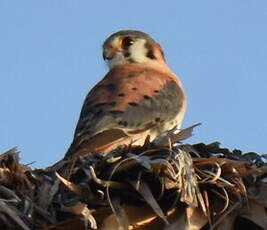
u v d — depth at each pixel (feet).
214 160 36.99
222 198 37.01
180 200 36.01
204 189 36.99
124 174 36.45
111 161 36.76
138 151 37.40
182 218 36.52
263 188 37.27
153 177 36.37
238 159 38.81
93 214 35.94
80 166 37.55
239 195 36.88
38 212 35.65
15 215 35.01
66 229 35.65
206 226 37.06
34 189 36.99
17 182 37.17
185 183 36.04
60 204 36.09
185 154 36.58
